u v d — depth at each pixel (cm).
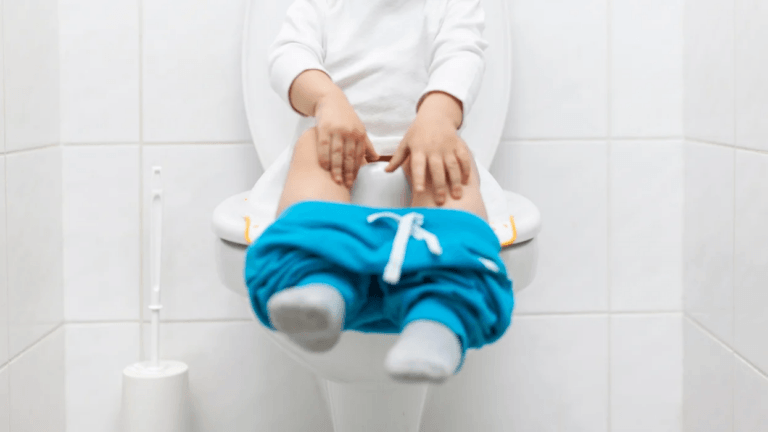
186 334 125
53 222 119
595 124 125
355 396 93
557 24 124
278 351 125
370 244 65
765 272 96
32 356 111
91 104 122
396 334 74
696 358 120
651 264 126
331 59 98
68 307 124
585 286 126
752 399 100
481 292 65
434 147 78
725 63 108
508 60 115
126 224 123
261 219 83
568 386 126
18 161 106
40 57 114
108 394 125
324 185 78
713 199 113
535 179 125
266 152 116
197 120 123
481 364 126
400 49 97
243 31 116
